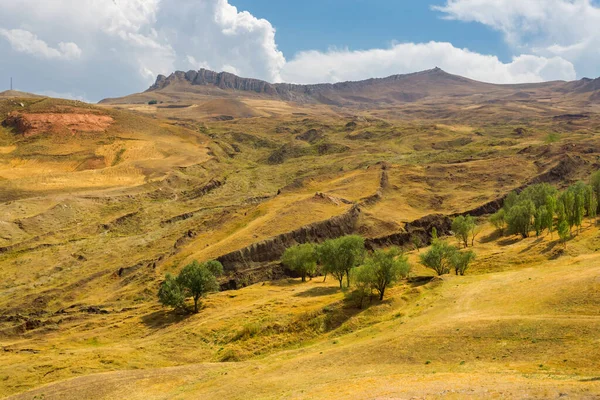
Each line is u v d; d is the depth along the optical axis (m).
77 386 53.47
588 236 105.31
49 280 116.94
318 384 44.94
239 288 107.12
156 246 137.62
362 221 141.25
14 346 78.00
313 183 182.12
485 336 49.53
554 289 58.84
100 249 135.50
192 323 81.00
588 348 42.34
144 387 52.06
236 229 137.88
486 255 105.06
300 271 107.94
